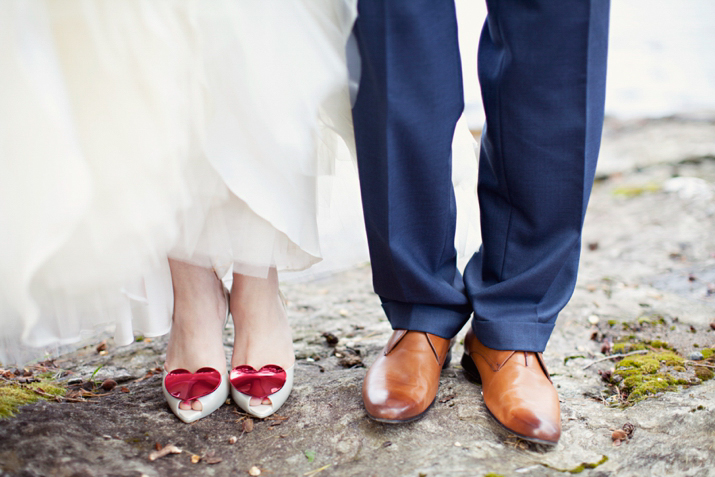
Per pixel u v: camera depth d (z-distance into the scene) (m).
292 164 1.11
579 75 1.10
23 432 1.11
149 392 1.41
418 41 1.06
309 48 1.08
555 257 1.24
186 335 1.31
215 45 1.01
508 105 1.16
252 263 1.20
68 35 0.95
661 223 3.01
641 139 4.66
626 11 8.16
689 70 6.09
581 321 1.96
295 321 2.03
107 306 1.11
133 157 0.98
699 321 1.91
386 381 1.26
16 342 1.17
